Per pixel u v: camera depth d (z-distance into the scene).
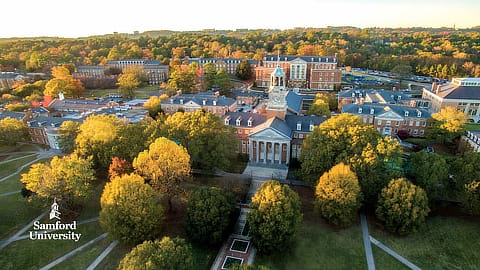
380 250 52.44
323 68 173.50
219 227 51.69
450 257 51.09
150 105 121.31
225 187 67.50
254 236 50.53
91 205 65.94
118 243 54.44
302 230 57.06
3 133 93.69
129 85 160.12
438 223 58.75
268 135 78.69
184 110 118.12
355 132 63.56
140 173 60.91
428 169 60.34
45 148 100.25
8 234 57.59
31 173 59.16
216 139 72.06
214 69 179.25
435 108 118.31
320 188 56.72
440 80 194.62
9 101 141.88
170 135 71.69
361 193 56.72
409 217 53.09
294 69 177.50
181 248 42.59
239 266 38.59
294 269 48.69
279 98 84.12
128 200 50.19
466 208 57.47
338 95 132.00
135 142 72.12
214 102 115.75
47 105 130.00
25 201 67.56
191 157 73.38
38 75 196.88
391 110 97.56
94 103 130.62
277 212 48.62
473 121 113.31
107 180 75.44
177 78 157.62
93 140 73.12
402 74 193.25
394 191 54.50
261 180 74.12
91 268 49.16
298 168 79.56
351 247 53.06
